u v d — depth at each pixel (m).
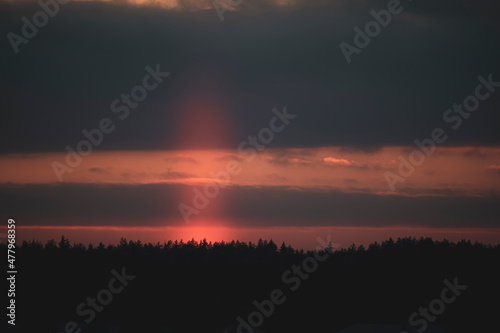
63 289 101.62
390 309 96.94
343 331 87.62
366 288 100.50
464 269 105.06
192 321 95.00
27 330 91.38
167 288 102.94
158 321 95.19
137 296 100.94
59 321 94.38
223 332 92.44
